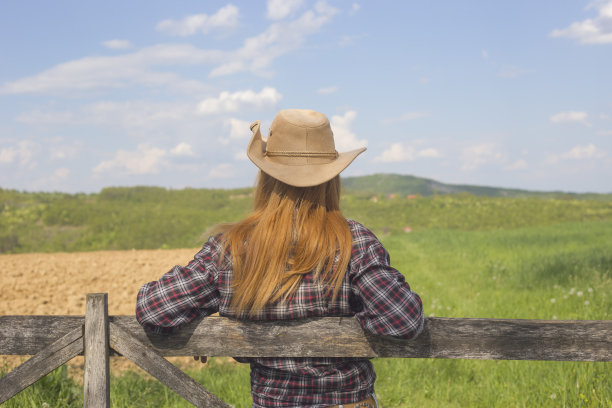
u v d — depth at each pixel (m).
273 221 1.59
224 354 1.72
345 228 1.60
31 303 7.72
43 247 34.66
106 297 1.82
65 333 1.86
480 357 1.74
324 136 1.69
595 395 3.38
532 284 8.57
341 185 1.74
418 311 1.49
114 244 35.06
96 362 1.80
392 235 24.61
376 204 52.78
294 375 1.63
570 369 3.85
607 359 1.71
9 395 1.83
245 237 1.62
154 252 17.25
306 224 1.59
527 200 54.53
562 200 54.06
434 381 4.22
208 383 4.40
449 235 22.77
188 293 1.60
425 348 1.74
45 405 3.27
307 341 1.67
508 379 3.97
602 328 1.72
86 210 42.75
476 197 57.94
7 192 47.16
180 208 46.75
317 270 1.57
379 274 1.51
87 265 13.01
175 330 1.71
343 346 1.66
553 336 1.73
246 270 1.58
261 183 1.71
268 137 1.74
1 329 1.87
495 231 24.48
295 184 1.55
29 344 1.87
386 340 1.67
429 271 11.21
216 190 56.94
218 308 1.71
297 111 1.75
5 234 36.03
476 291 8.49
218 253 1.64
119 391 3.94
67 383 3.74
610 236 17.67
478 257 13.67
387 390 4.05
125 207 46.06
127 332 1.80
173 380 1.76
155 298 1.59
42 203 44.25
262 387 1.67
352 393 1.63
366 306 1.52
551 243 16.48
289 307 1.59
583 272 8.46
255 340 1.70
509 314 6.41
